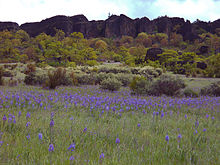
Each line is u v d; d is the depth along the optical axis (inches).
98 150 119.7
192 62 2285.9
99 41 5374.0
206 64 2207.2
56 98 358.6
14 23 7406.5
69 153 111.4
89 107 299.1
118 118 240.1
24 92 436.5
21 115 208.7
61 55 3166.8
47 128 159.0
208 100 456.1
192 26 7790.4
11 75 1241.4
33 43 5187.0
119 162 102.9
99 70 1581.0
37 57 3363.7
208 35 6127.0
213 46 4667.8
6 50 3663.9
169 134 171.0
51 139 123.8
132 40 7027.6
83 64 3090.6
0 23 7175.2
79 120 201.3
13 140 129.9
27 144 121.8
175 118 248.1
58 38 5231.3
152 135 163.2
